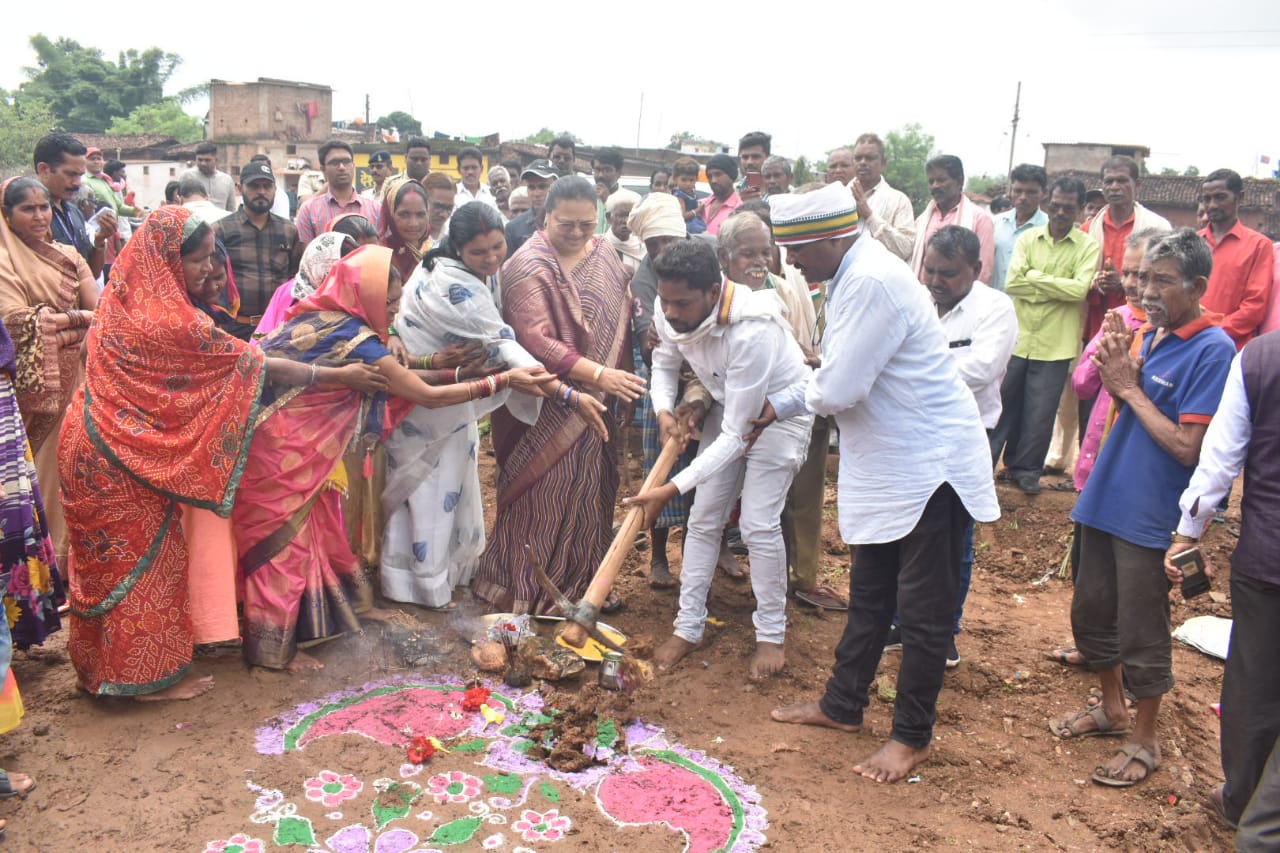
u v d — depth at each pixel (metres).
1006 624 5.22
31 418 4.50
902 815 3.40
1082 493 3.79
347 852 3.03
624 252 6.38
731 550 5.82
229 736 3.62
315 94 37.88
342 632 4.24
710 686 4.27
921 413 3.50
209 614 3.88
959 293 4.54
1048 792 3.60
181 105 64.19
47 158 5.79
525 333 4.45
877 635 3.80
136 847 3.01
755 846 3.16
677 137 44.78
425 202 4.82
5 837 3.03
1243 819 3.06
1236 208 6.39
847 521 3.68
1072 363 7.15
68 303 4.81
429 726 3.78
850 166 7.27
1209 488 3.22
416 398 4.09
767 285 4.75
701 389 4.36
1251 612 3.21
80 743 3.55
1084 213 11.34
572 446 4.53
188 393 3.66
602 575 3.82
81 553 3.65
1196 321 3.51
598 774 3.54
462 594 4.80
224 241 6.03
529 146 27.78
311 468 4.00
